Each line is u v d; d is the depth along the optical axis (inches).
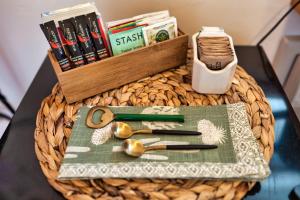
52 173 19.0
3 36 33.0
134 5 30.0
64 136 21.5
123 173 17.8
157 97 24.4
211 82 23.3
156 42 24.9
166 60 26.1
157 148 19.3
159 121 21.6
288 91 39.5
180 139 20.1
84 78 22.9
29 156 20.6
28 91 26.7
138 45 24.3
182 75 26.7
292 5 29.2
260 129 21.4
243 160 18.2
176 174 17.7
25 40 33.7
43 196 18.2
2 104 41.8
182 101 24.0
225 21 31.4
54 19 22.0
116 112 22.5
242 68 28.2
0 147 21.4
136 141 19.5
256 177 17.5
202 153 18.9
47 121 22.8
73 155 19.0
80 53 22.5
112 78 24.4
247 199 17.8
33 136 22.2
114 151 19.3
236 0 29.3
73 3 29.8
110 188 17.8
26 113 24.4
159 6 30.1
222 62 22.3
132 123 21.5
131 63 24.3
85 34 22.1
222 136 20.1
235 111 21.9
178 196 17.3
